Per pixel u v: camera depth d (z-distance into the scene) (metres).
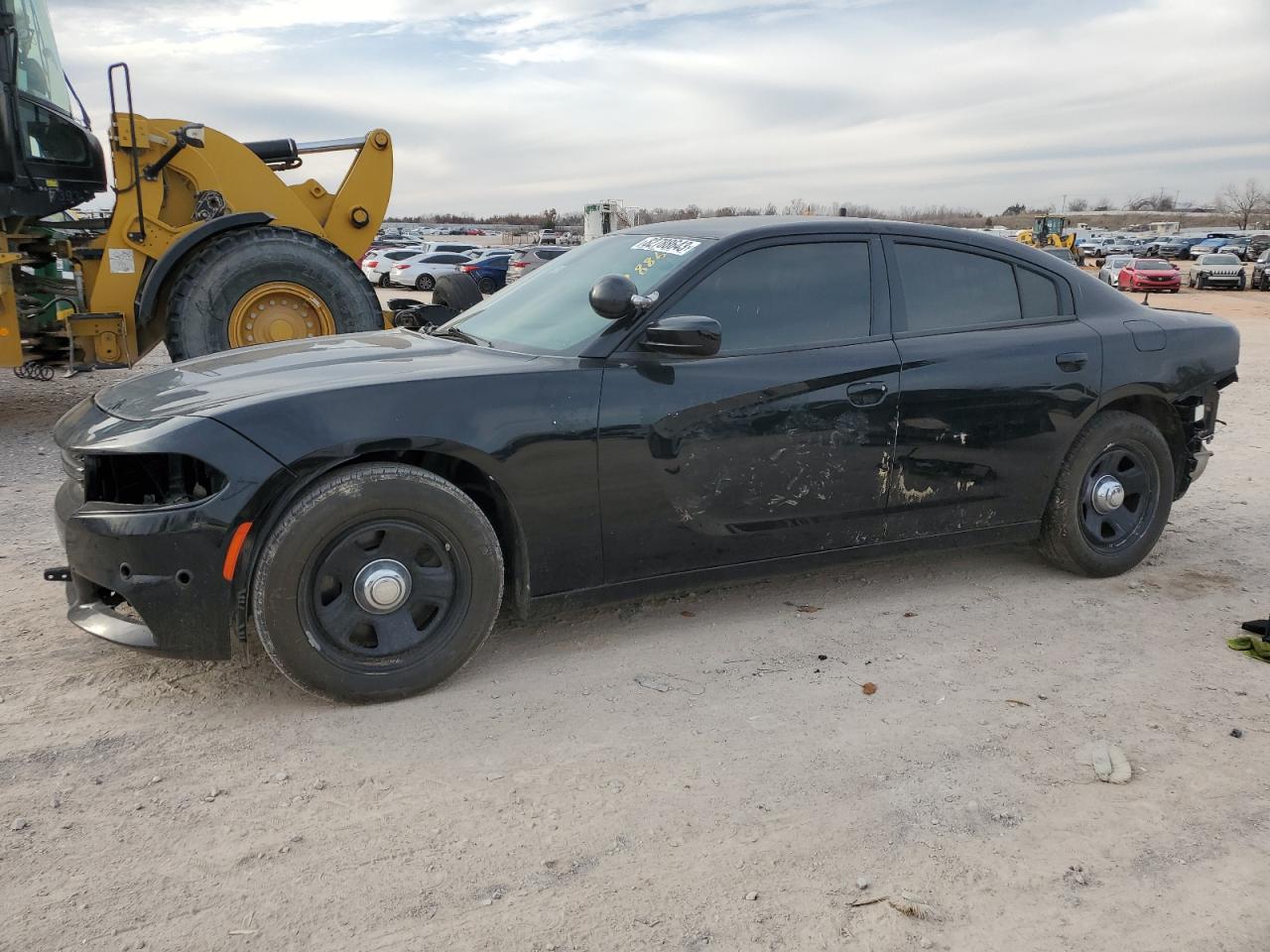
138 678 3.40
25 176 7.48
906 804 2.74
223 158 8.50
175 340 7.62
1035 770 2.93
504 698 3.33
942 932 2.23
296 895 2.32
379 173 9.59
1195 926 2.28
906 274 4.11
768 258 3.85
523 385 3.35
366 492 3.10
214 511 2.95
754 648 3.78
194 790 2.74
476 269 32.66
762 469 3.72
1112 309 4.60
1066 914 2.30
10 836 2.51
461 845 2.52
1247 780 2.89
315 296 7.92
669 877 2.41
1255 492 6.39
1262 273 40.16
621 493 3.50
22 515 5.41
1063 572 4.70
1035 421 4.25
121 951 2.12
